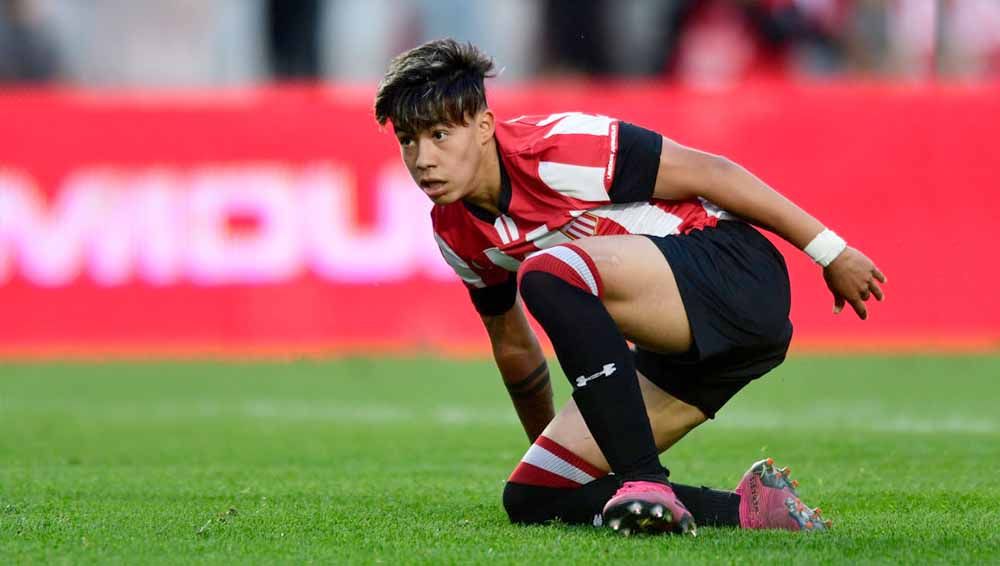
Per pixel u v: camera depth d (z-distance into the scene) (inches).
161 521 486.3
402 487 611.2
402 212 1469.0
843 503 547.2
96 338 1466.5
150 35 1867.6
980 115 1475.1
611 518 431.8
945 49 1863.9
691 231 460.8
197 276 1467.8
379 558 405.4
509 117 1472.7
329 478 653.3
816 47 1863.9
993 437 839.1
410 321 1472.7
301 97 1462.8
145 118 1464.1
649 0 1870.1
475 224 472.1
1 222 1456.7
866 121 1480.1
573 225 461.4
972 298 1475.1
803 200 1481.3
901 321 1477.6
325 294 1469.0
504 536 444.5
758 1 1852.9
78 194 1462.8
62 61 1857.8
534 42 1883.6
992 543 431.5
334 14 1867.6
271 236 1469.0
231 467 710.5
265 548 424.8
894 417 969.5
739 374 465.7
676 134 1483.8
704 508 463.2
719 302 447.8
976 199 1476.4
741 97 1482.5
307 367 1380.4
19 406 1098.1
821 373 1280.8
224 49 1878.7
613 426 435.8
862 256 465.4
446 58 446.6
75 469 700.0
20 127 1457.9
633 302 444.5
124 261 1465.3
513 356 514.9
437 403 1101.1
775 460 727.1
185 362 1423.5
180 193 1466.5
